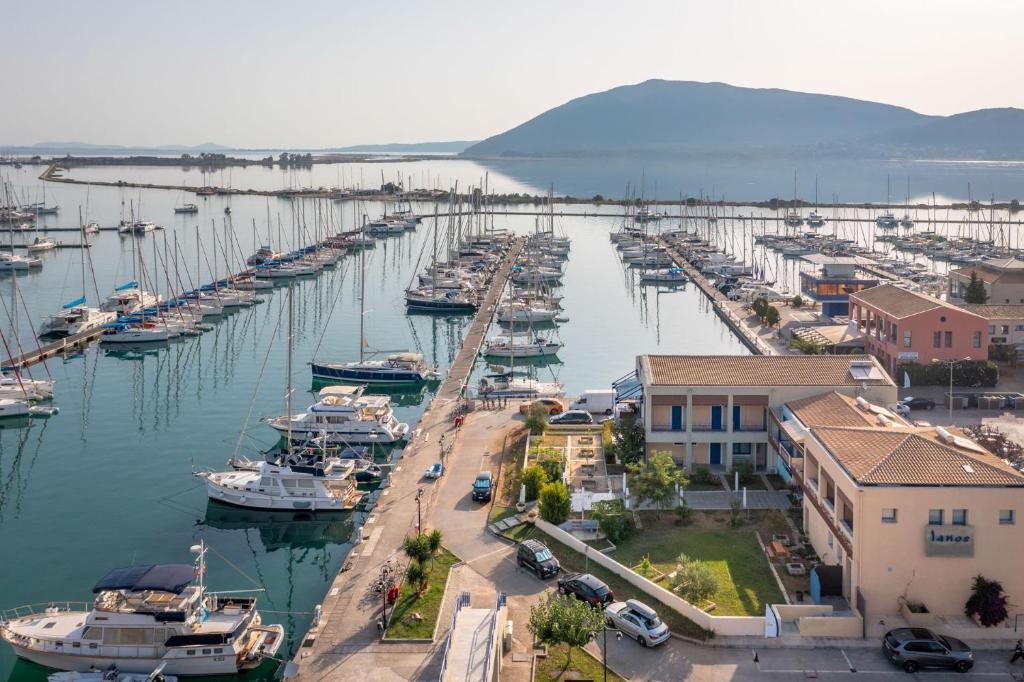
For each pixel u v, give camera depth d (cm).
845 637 4847
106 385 10969
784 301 15288
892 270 18500
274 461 7375
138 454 8531
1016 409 8938
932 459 5116
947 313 9750
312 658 4722
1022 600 4888
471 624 4606
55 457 8456
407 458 7712
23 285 17625
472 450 7900
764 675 4503
